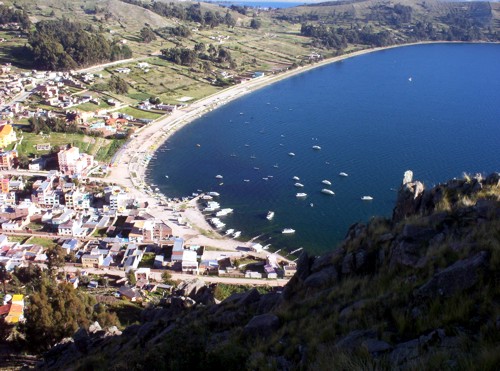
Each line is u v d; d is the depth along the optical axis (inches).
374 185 5103.3
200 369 759.7
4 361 1790.1
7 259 3491.6
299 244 4089.6
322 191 4992.6
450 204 1053.8
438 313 629.9
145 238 4042.8
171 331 1179.3
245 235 4234.7
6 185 4800.7
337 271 1018.7
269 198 4931.1
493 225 816.3
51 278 3235.7
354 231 1146.0
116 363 1146.7
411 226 933.2
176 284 3316.9
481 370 460.1
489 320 557.3
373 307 730.8
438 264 776.3
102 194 4884.4
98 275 3459.6
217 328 1088.2
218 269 3619.6
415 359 524.1
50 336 1859.0
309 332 750.5
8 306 2497.5
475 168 5383.9
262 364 700.7
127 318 2586.1
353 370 542.3
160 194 5039.4
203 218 4532.5
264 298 1142.3
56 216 4375.0
